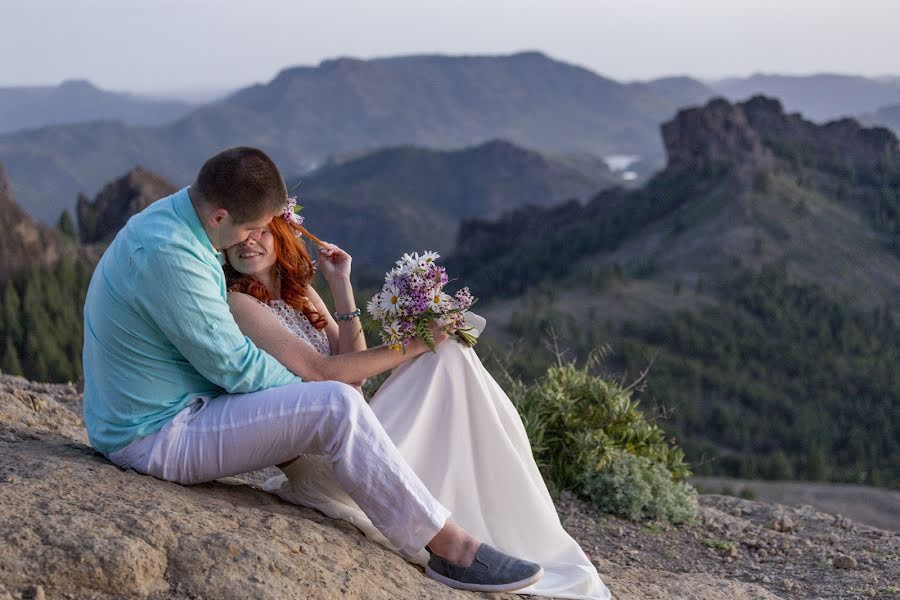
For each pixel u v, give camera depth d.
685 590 3.78
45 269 102.19
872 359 148.00
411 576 2.80
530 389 5.80
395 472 2.77
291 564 2.47
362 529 3.06
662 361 129.50
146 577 2.26
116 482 2.63
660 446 5.79
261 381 2.78
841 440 123.94
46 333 81.81
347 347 3.32
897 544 5.14
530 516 3.22
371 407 3.22
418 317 3.13
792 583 4.29
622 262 195.00
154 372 2.71
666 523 5.21
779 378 140.62
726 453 98.31
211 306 2.64
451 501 3.19
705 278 174.88
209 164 2.65
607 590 3.27
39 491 2.45
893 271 183.75
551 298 166.88
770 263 179.12
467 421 3.22
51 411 4.62
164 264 2.57
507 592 2.95
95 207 154.88
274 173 2.69
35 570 2.14
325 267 3.35
